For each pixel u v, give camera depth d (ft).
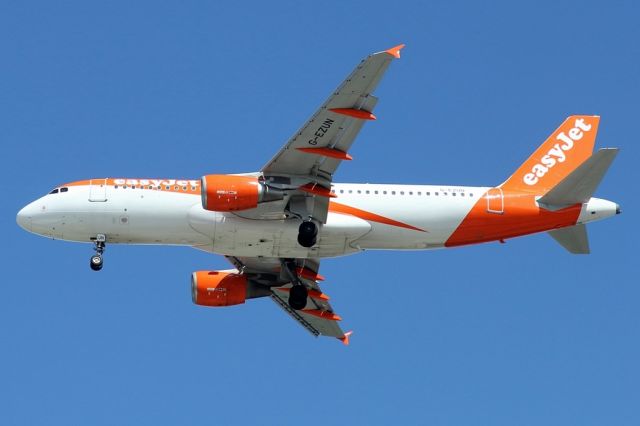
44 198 331.36
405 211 338.34
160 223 327.47
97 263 328.90
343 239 334.03
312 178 319.68
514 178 357.00
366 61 286.46
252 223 326.03
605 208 346.33
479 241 348.38
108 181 332.39
